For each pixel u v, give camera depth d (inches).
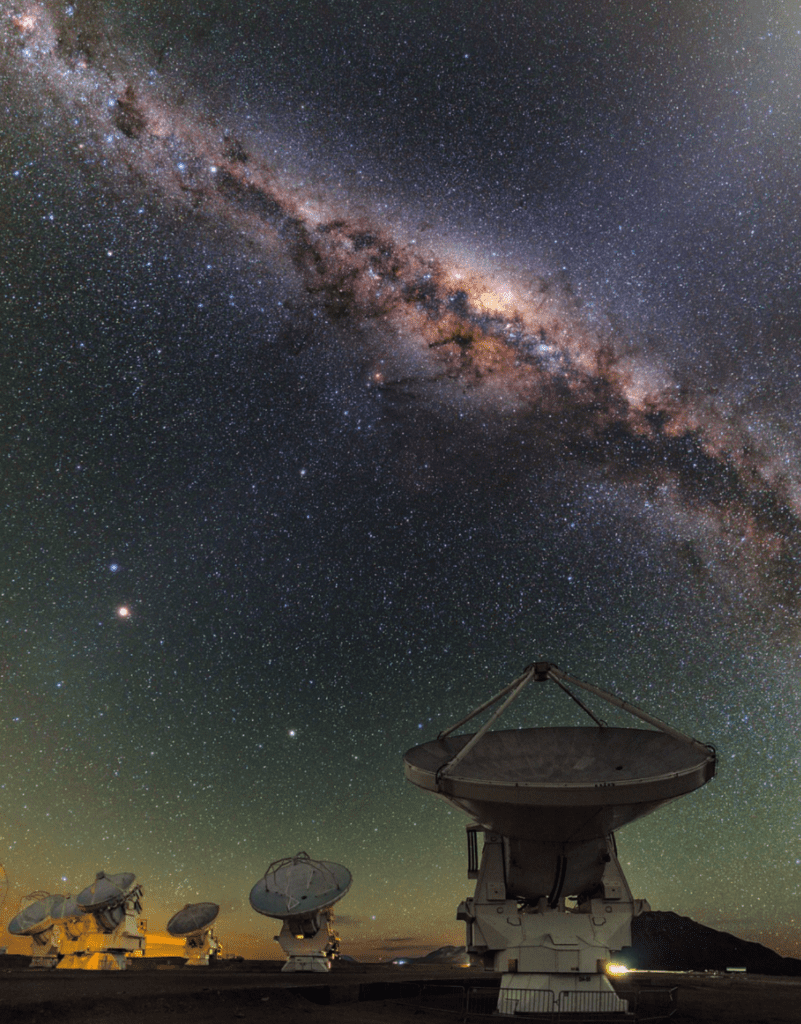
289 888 1642.5
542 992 795.4
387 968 1919.3
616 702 843.4
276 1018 782.5
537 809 747.4
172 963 2012.8
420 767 814.5
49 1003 713.6
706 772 778.2
